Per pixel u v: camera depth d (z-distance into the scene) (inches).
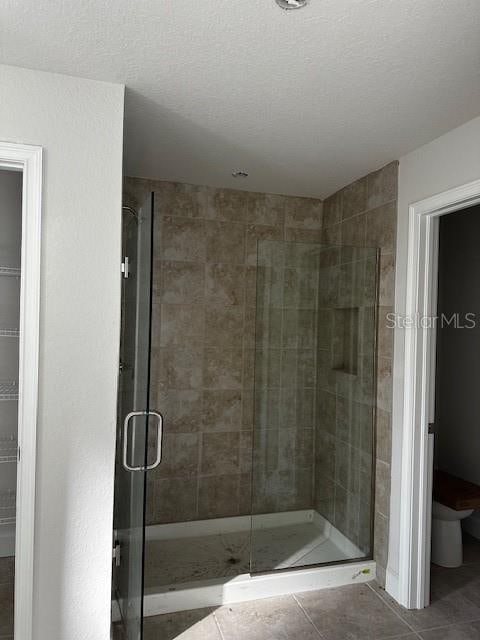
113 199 73.5
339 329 109.6
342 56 64.6
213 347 129.2
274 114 83.7
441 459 146.6
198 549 118.9
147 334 70.1
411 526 96.8
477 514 132.8
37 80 70.2
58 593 72.0
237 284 131.2
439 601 100.2
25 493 70.0
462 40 60.3
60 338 71.6
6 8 55.9
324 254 108.4
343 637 87.5
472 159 83.3
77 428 72.4
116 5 54.9
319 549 108.0
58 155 71.2
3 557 114.4
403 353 100.2
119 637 85.5
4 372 115.3
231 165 111.2
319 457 109.2
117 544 95.3
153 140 96.6
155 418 124.6
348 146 97.5
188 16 56.6
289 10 54.7
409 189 100.1
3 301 115.0
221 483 130.0
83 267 72.4
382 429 107.7
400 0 52.7
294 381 107.7
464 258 139.3
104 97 73.3
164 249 125.0
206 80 72.2
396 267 104.1
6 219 115.3
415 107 79.4
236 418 131.2
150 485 124.3
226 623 91.3
